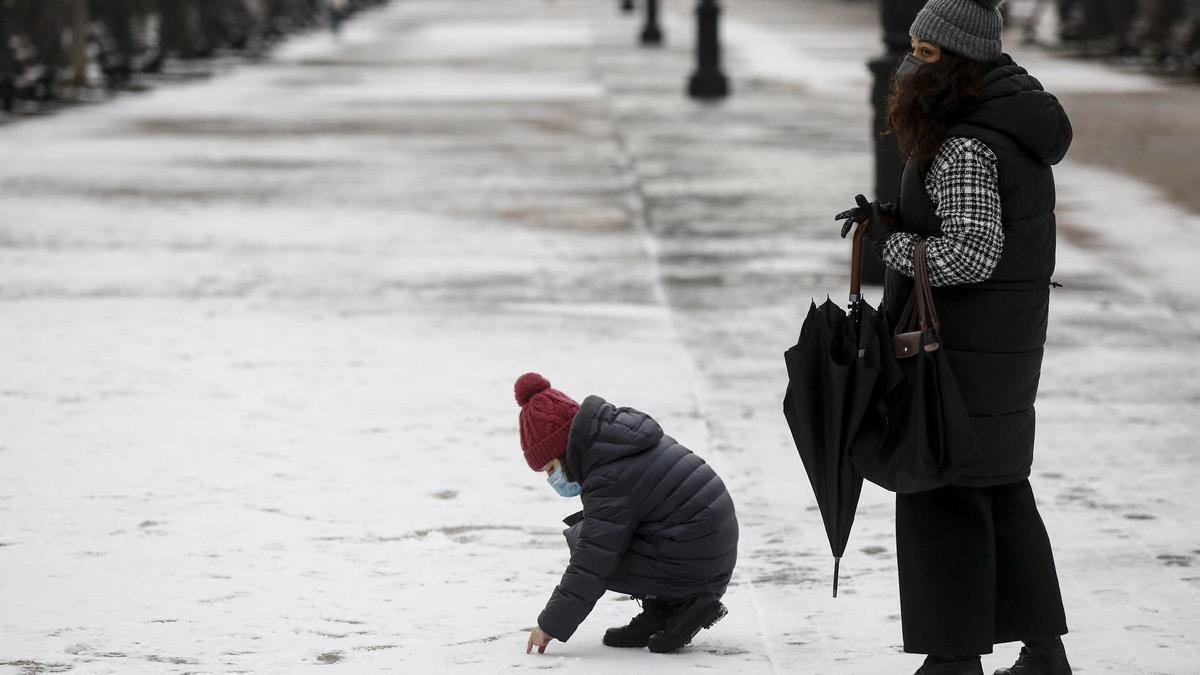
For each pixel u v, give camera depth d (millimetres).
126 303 43812
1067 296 44250
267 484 26609
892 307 17047
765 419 31234
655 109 108312
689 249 53188
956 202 16172
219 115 107500
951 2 16297
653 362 36312
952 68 16344
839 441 16453
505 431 30297
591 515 18609
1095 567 22266
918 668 18188
